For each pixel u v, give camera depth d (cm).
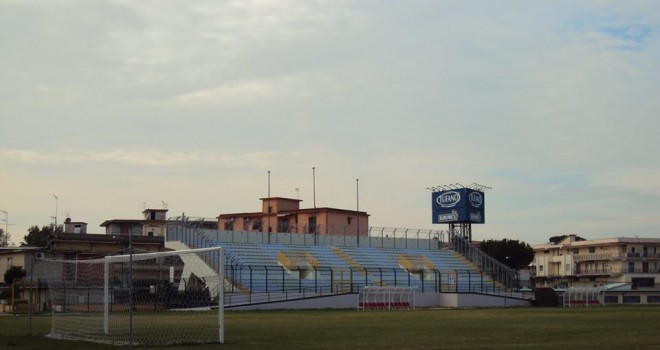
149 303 3553
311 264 8694
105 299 2888
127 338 2670
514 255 13588
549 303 8194
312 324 3838
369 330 3316
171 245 8194
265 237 9162
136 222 11125
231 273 7344
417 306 7612
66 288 3219
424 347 2383
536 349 2298
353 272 8806
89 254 8438
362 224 11869
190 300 3838
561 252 14638
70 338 2750
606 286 11731
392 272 9144
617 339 2728
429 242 10719
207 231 8619
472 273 9781
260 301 6638
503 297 8150
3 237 14000
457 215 10738
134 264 4366
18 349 2334
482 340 2702
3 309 6234
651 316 4972
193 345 2430
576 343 2539
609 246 13712
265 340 2672
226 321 4088
